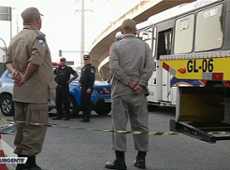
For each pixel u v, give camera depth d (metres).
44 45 4.02
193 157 5.65
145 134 4.50
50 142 6.80
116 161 4.75
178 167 5.03
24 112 4.20
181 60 5.42
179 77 5.48
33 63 3.91
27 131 4.10
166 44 10.83
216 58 4.70
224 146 6.48
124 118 4.63
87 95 9.30
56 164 5.18
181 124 4.57
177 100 4.69
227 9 7.69
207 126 4.73
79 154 5.81
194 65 5.12
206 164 5.22
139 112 4.68
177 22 9.95
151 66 4.66
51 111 12.47
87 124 9.05
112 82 4.75
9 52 4.21
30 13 4.15
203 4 8.62
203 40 8.53
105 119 10.04
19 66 4.09
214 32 8.09
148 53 4.73
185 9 9.54
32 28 4.17
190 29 9.19
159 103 11.17
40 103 4.10
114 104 4.66
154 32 11.49
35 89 4.06
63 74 9.55
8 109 10.93
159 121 9.89
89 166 5.05
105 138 7.21
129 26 4.73
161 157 5.63
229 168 5.02
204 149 6.23
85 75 9.23
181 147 6.39
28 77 4.01
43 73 4.11
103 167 4.98
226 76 4.55
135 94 4.59
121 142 4.62
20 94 4.08
